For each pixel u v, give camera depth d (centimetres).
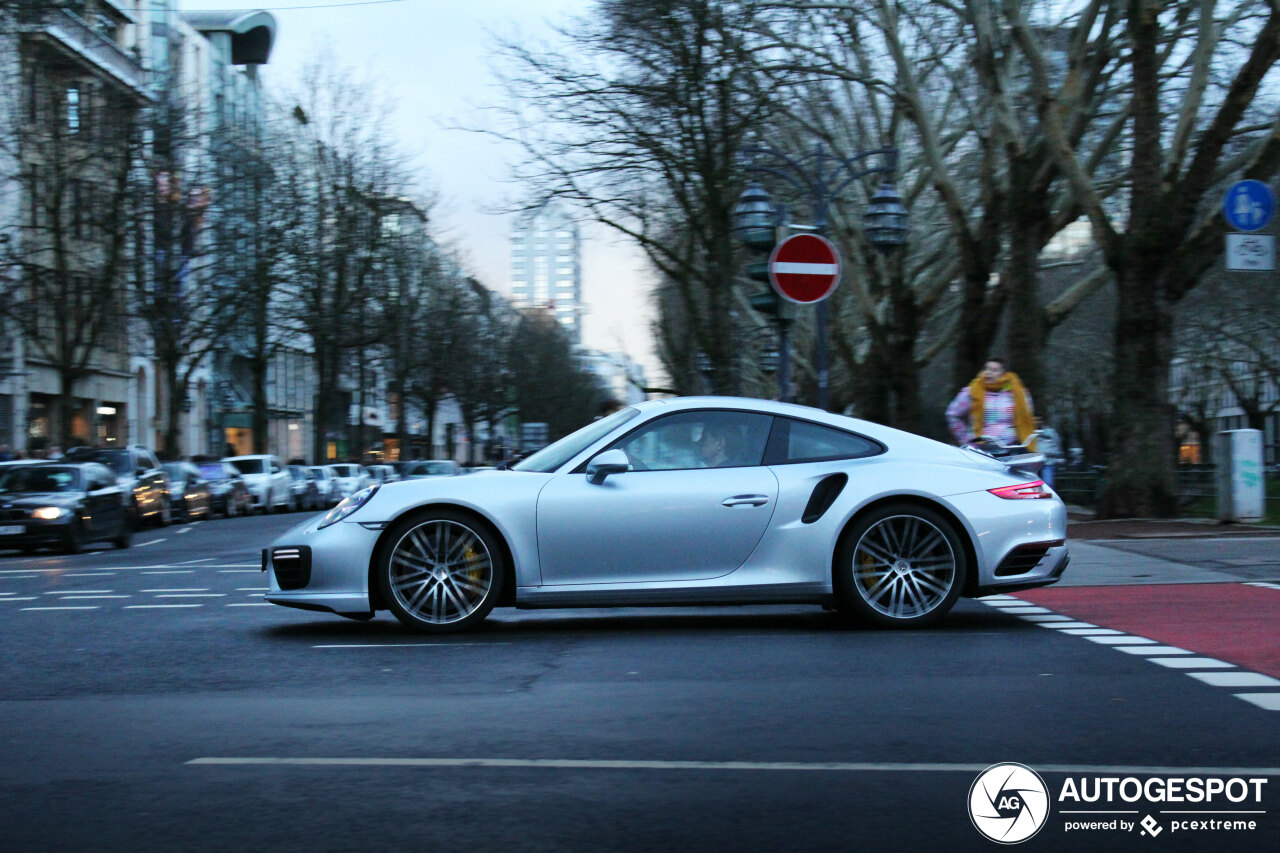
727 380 3072
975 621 869
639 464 839
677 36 2805
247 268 4466
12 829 415
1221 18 2327
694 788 452
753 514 826
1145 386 1911
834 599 834
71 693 652
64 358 3544
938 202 3519
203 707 607
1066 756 492
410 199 5416
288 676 689
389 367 6638
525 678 670
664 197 3334
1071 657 710
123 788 462
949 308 4131
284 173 4862
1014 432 1491
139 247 3859
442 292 6975
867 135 3375
